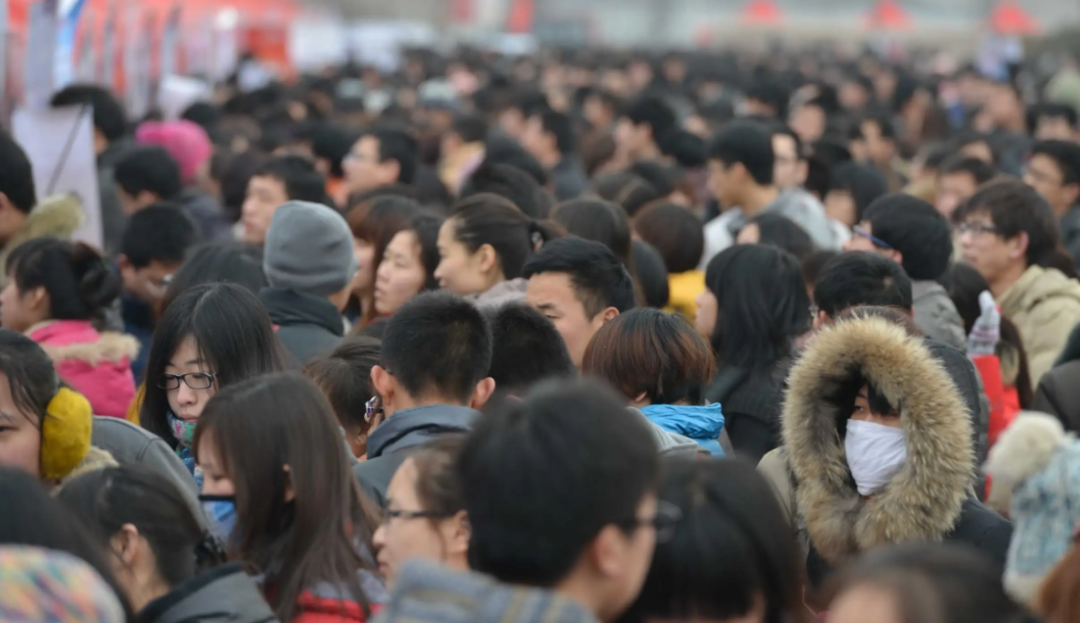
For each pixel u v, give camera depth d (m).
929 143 46.03
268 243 17.95
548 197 24.41
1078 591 9.25
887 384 11.95
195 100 41.09
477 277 18.83
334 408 14.59
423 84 68.50
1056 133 41.94
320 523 11.00
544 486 7.62
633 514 7.77
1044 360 20.20
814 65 97.25
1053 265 21.03
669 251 22.91
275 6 77.44
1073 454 10.70
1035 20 163.38
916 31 162.75
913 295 18.83
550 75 80.50
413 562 7.66
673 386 14.32
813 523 12.31
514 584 7.76
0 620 6.40
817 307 16.72
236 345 14.03
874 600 7.37
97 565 8.73
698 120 46.66
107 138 30.80
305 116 46.56
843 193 29.16
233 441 11.00
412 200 22.41
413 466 10.44
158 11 47.53
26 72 26.22
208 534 11.27
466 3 183.50
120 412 16.86
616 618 9.18
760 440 16.72
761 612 9.33
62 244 17.39
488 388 12.97
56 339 16.84
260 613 9.98
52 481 12.41
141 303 21.53
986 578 7.50
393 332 12.57
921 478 11.77
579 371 16.48
